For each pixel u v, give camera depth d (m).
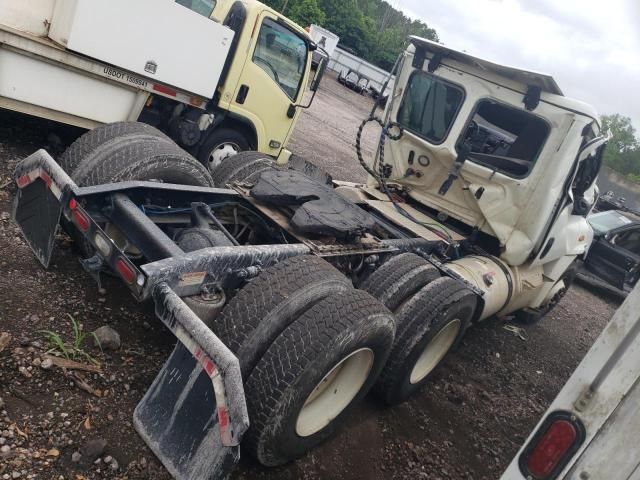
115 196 3.04
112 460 2.31
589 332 7.95
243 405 2.05
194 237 3.10
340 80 33.03
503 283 4.72
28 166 3.12
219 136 6.30
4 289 3.06
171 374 2.35
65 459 2.24
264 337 2.46
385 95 5.33
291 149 11.18
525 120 4.53
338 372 2.84
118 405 2.62
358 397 3.00
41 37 4.68
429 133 5.00
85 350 2.86
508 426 4.26
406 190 5.41
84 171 3.39
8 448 2.18
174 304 2.27
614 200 16.47
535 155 4.51
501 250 4.95
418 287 3.59
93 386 2.66
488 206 4.77
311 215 3.28
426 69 4.91
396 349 3.37
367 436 3.35
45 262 3.23
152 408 2.37
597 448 1.64
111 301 3.38
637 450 1.57
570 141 4.30
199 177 3.73
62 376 2.63
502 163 4.64
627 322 1.59
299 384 2.35
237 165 4.39
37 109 4.79
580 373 1.67
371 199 5.01
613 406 1.61
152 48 5.11
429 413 3.94
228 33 5.66
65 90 4.84
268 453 2.48
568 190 4.61
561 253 5.54
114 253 2.53
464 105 4.71
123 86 5.16
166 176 3.56
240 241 3.86
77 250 3.72
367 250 3.54
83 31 4.58
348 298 2.61
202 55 5.54
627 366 1.58
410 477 3.18
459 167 4.72
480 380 4.85
